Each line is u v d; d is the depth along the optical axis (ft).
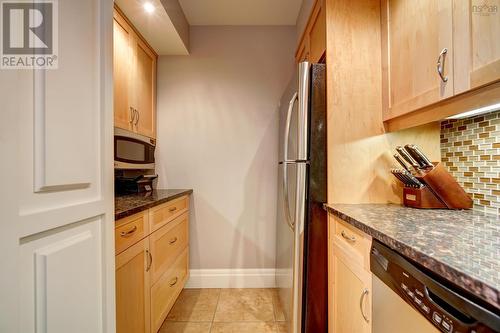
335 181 4.34
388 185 4.36
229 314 6.02
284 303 5.75
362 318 2.95
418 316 1.96
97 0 2.52
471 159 3.71
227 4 6.62
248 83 7.51
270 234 7.47
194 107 7.51
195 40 7.48
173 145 7.51
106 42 2.67
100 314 2.58
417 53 3.37
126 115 5.68
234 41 7.48
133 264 3.94
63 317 2.04
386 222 2.90
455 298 1.59
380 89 4.35
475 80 2.48
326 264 4.34
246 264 7.47
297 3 6.63
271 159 7.49
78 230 2.26
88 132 2.38
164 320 5.75
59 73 2.00
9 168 1.59
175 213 6.10
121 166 5.46
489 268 1.56
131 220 3.87
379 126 4.36
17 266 1.64
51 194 1.92
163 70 7.45
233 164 7.50
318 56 4.90
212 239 7.51
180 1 6.45
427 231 2.50
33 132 1.77
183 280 6.81
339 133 4.35
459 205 3.68
